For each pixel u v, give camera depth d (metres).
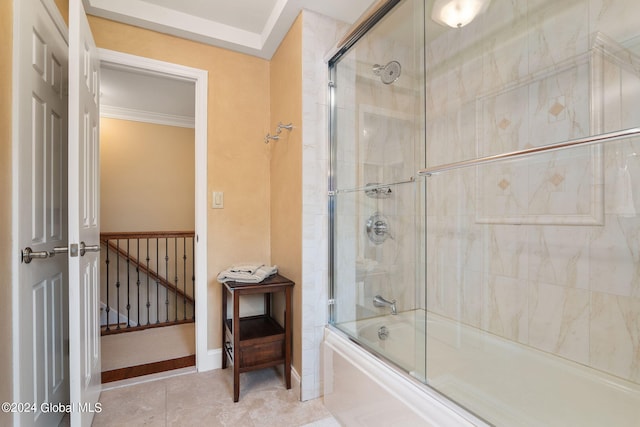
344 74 1.93
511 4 1.64
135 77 2.84
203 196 2.17
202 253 2.16
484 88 1.79
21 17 1.14
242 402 1.77
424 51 2.09
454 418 1.15
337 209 1.92
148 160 3.94
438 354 1.70
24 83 1.17
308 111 1.86
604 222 1.32
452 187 1.97
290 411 1.70
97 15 1.89
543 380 1.48
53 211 1.47
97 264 1.71
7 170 1.07
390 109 2.05
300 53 1.86
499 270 1.71
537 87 1.54
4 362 1.03
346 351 1.64
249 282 1.88
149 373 2.09
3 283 1.03
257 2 1.93
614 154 1.28
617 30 1.26
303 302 1.83
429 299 2.10
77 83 1.27
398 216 2.08
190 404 1.74
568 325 1.43
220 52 2.24
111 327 3.18
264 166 2.38
